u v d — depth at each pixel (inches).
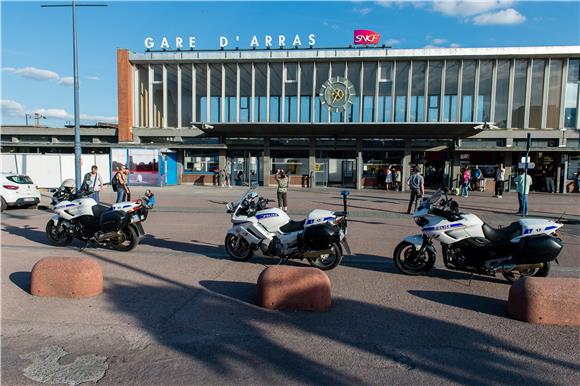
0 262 276.1
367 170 1111.6
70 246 330.6
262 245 270.4
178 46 1218.6
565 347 155.6
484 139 1141.7
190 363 141.9
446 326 175.0
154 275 246.8
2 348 151.6
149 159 1026.7
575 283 181.9
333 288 225.8
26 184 579.2
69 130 1342.3
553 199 831.7
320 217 259.0
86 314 183.6
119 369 137.4
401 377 133.6
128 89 1218.6
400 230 424.5
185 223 458.0
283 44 1183.6
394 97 1144.8
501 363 143.5
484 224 237.5
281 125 1005.2
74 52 586.9
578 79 1105.4
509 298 187.6
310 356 147.5
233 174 1163.9
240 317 182.5
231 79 1263.5
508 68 1130.0
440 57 1103.0
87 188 433.4
